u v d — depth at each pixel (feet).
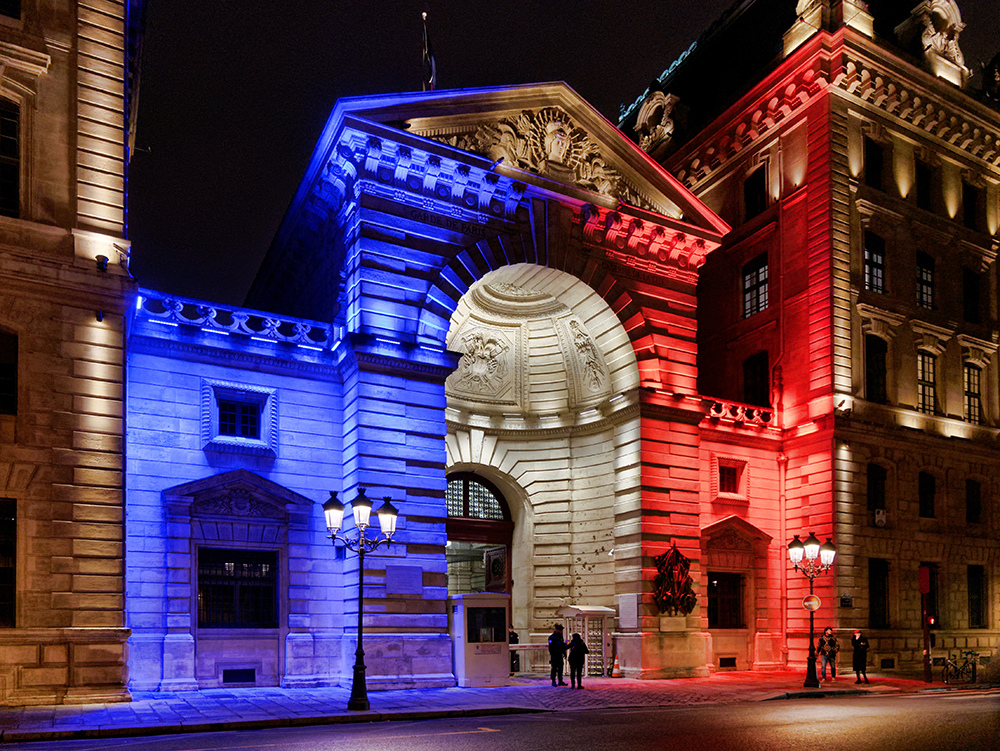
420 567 82.64
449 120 91.61
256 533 80.12
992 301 130.41
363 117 85.56
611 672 96.73
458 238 91.40
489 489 115.24
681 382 103.24
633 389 100.01
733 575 108.58
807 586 107.65
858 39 116.78
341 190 92.27
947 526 116.98
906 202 120.98
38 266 68.90
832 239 112.06
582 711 64.03
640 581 95.86
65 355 69.41
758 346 121.80
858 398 110.73
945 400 121.39
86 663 65.87
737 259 128.16
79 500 68.03
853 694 80.53
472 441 109.50
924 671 100.89
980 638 116.78
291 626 79.92
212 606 77.66
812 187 115.65
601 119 100.99
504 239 94.17
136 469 76.07
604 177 101.45
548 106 98.53
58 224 71.41
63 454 67.97
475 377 111.14
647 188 105.09
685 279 106.11
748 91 127.95
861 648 93.25
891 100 120.98
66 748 46.01
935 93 124.98
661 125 144.25
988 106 130.82
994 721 55.47
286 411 84.48
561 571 107.65
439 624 82.53
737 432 110.42
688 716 59.93
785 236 119.34
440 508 85.10
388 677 78.54
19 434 66.69
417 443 85.20
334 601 82.94
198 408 80.07
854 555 106.32
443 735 49.62
